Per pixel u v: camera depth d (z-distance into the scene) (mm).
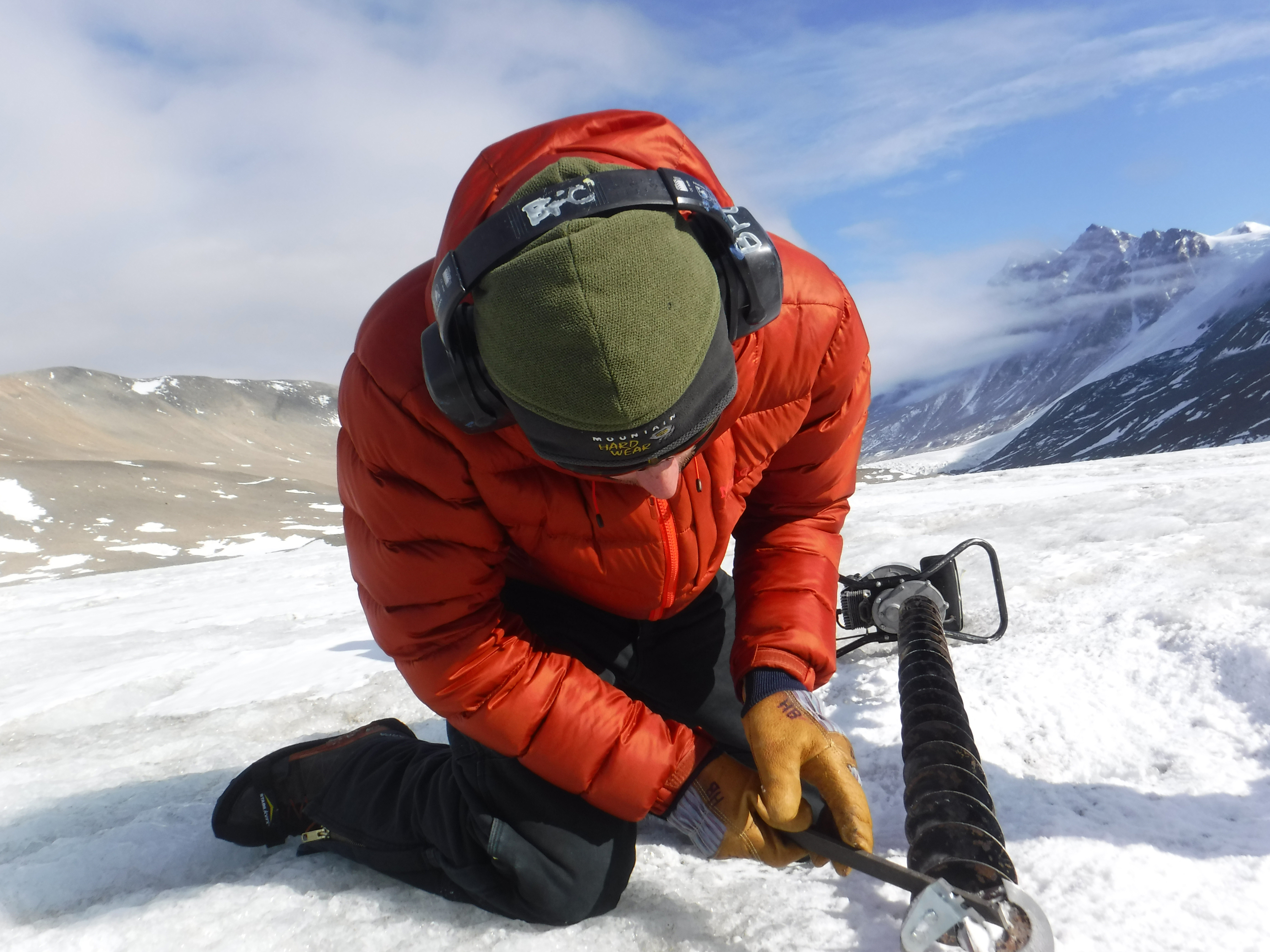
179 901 1181
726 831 1003
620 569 1033
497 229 668
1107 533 2770
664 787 1021
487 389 749
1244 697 1380
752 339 908
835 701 1651
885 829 1212
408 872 1164
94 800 1718
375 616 1038
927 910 780
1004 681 1553
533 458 895
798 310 957
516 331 634
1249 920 913
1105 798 1189
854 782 947
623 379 618
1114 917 941
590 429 648
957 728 1026
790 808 912
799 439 1095
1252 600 1697
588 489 940
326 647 3152
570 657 1068
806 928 986
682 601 1145
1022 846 1094
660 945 1002
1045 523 3340
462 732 1078
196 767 1873
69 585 9320
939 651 1250
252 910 1151
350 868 1263
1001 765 1319
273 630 3945
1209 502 3139
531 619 1171
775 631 1077
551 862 1028
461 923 1085
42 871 1341
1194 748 1288
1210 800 1150
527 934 1042
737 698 1247
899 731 1480
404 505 937
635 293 616
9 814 1695
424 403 863
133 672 3188
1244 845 1044
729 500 1037
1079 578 2191
